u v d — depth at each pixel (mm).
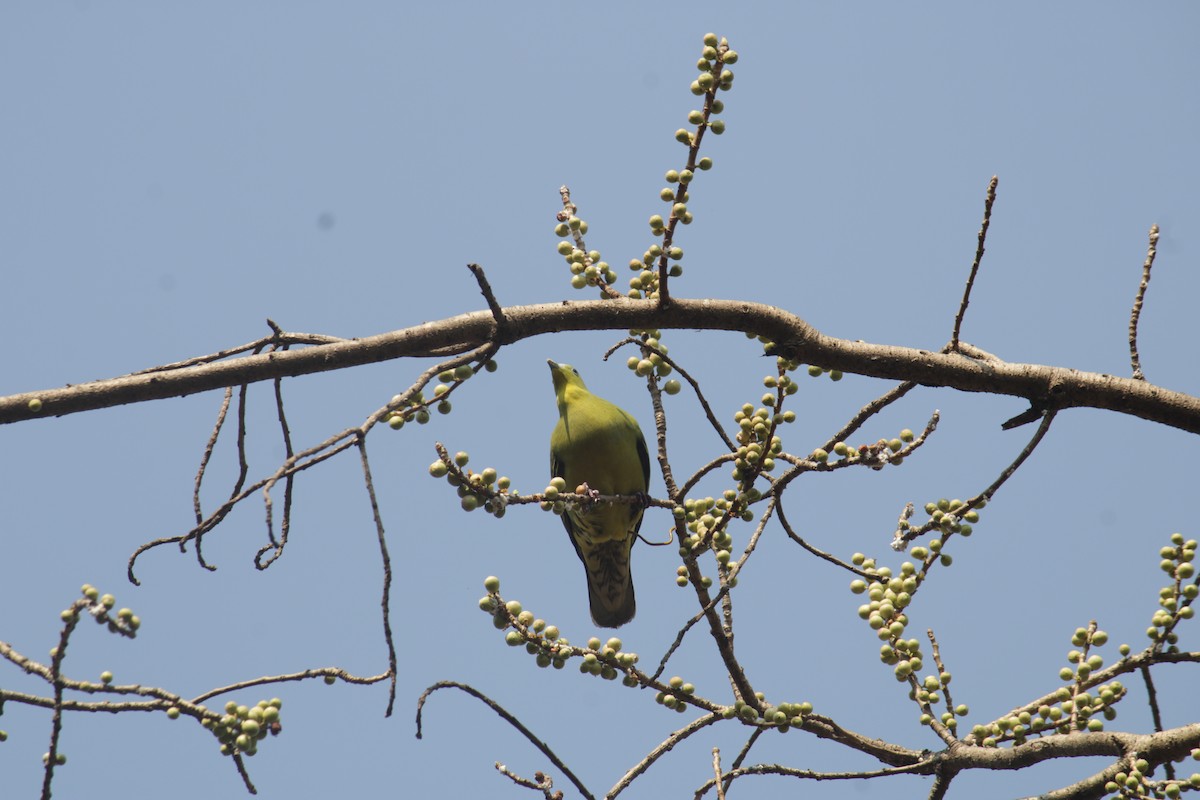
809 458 11367
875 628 11273
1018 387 11602
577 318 11008
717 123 10773
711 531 11453
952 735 11109
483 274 10391
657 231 11148
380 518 8406
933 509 11258
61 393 10352
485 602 10898
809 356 11414
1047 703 11469
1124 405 11523
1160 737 10414
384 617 8312
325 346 10711
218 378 10484
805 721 11328
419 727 9586
